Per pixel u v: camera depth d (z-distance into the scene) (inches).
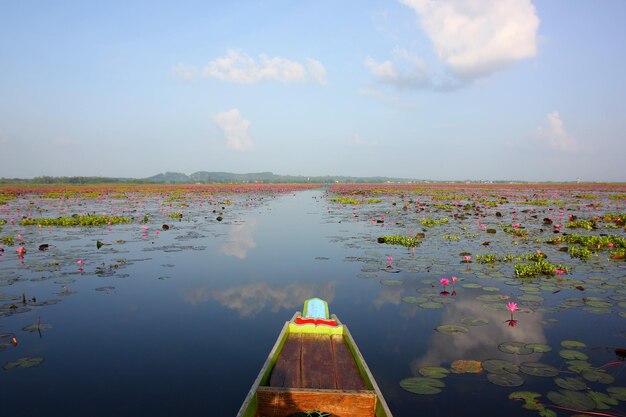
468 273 399.5
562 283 358.9
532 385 187.2
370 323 271.6
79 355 225.9
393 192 2166.6
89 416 169.2
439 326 264.2
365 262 455.8
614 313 282.4
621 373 198.1
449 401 175.6
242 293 342.3
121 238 619.5
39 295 330.6
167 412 172.1
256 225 791.7
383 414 147.2
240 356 224.8
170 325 270.2
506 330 255.8
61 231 687.7
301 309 303.4
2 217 908.0
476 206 1153.4
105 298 325.4
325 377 182.9
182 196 1809.8
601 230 666.2
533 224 768.9
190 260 466.0
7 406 176.6
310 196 1964.8
